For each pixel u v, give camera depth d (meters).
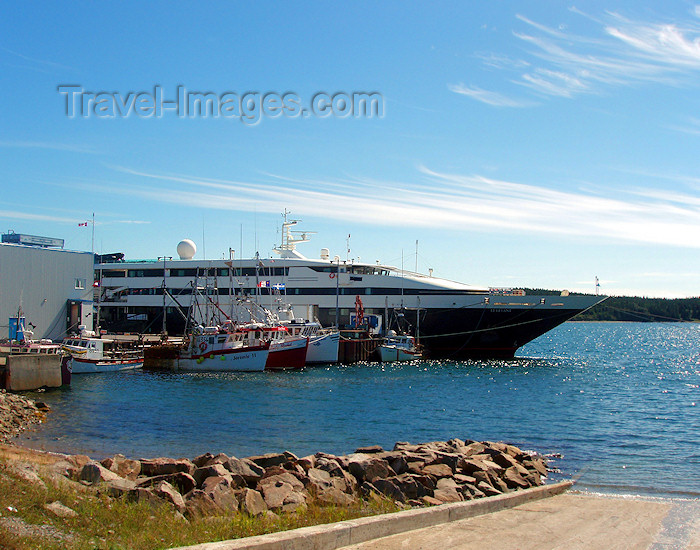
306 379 76.31
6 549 12.97
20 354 63.31
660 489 30.11
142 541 14.92
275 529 16.66
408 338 100.00
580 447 40.97
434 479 26.36
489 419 51.78
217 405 55.50
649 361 127.88
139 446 38.59
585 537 18.19
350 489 24.61
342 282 103.25
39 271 85.12
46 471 21.30
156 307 115.06
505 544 16.73
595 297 97.88
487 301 98.62
